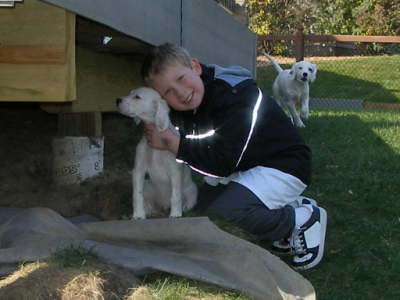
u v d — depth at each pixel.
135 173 1.86
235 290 1.35
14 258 1.38
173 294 1.28
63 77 1.53
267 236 1.74
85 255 1.36
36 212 1.65
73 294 1.21
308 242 1.70
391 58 9.28
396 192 2.38
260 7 10.20
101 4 1.56
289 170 1.80
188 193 1.95
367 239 1.90
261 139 1.79
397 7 10.40
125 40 2.23
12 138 2.66
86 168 2.25
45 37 1.52
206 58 2.71
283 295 1.38
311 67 4.64
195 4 2.49
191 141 1.74
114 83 2.52
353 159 3.00
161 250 1.53
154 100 1.77
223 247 1.50
